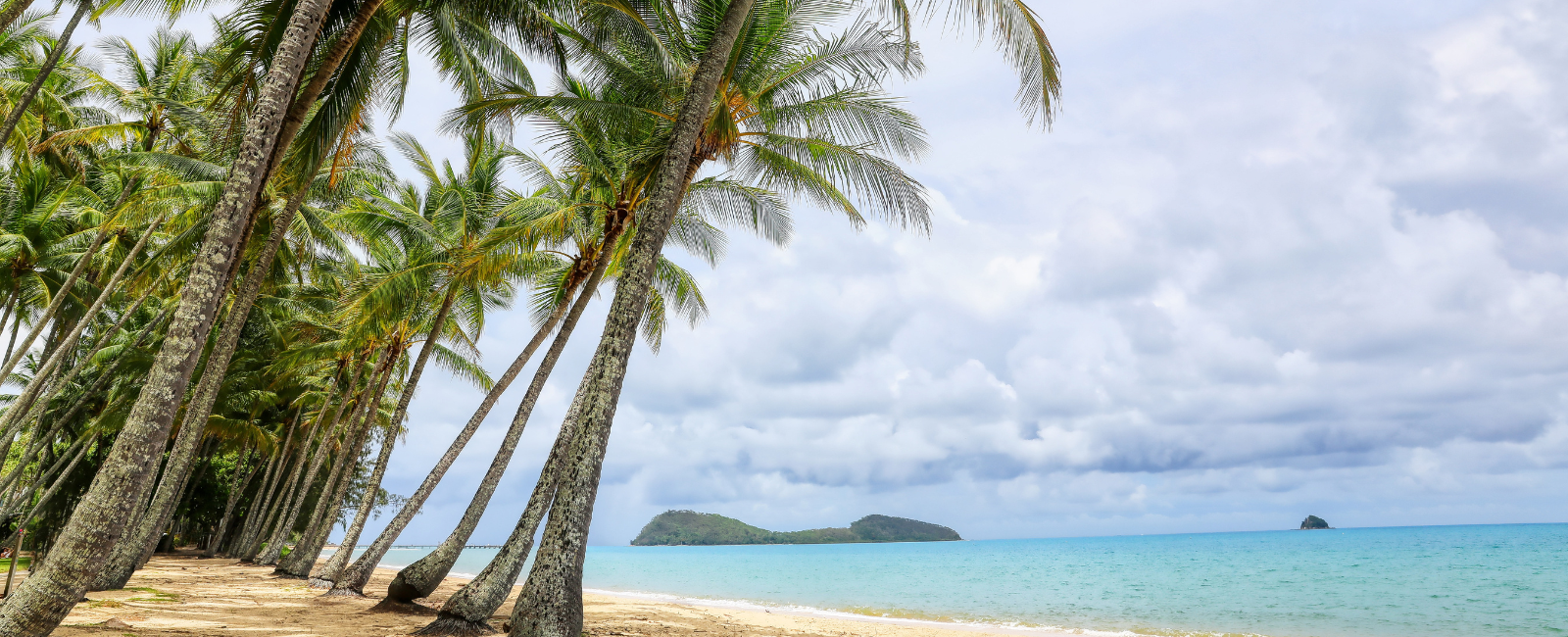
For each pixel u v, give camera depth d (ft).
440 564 35.65
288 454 122.93
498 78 44.32
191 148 61.00
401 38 38.65
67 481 94.07
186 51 63.26
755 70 34.76
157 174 53.31
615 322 25.23
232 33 32.53
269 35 32.35
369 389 71.15
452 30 38.09
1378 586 94.22
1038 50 28.02
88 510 16.44
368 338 73.61
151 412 17.15
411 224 59.31
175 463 39.58
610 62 35.60
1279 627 58.13
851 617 61.16
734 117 36.50
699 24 34.60
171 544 108.58
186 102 61.82
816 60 36.01
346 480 65.77
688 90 28.12
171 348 17.62
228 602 37.35
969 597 90.12
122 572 37.55
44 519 73.10
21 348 55.52
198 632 25.62
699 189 43.62
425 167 67.92
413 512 44.98
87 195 64.64
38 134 60.29
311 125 34.22
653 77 35.40
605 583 123.44
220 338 40.60
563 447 31.35
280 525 82.48
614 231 42.57
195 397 40.57
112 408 73.46
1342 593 87.51
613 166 43.06
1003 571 150.51
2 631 15.31
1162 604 79.10
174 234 58.70
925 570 160.97
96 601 32.83
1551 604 72.08
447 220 62.49
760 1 34.09
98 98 64.95
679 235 48.65
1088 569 147.64
